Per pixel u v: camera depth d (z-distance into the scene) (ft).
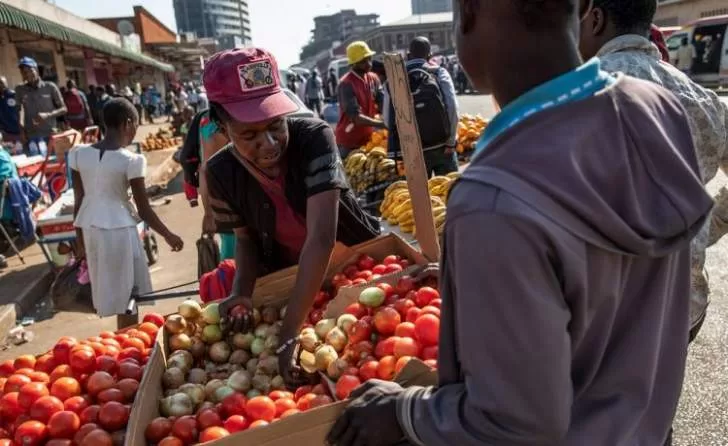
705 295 6.57
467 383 3.38
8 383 6.61
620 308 3.57
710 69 69.87
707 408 10.73
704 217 3.46
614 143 3.30
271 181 7.97
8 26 37.47
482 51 3.49
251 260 8.64
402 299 7.15
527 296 3.00
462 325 3.23
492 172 3.17
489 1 3.37
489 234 3.03
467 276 3.15
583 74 3.35
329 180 7.46
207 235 13.78
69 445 5.78
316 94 75.05
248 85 6.94
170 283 20.02
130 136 14.35
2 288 19.51
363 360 6.44
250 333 7.76
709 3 109.81
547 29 3.33
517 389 3.11
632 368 3.59
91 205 13.92
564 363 3.12
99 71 94.63
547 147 3.17
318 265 7.20
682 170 3.44
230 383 6.79
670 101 3.84
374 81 25.48
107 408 6.02
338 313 7.51
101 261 13.82
